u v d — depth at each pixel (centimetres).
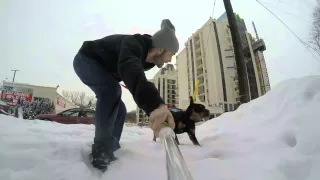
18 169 118
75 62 165
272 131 219
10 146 143
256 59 3734
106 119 160
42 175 117
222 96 3816
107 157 149
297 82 273
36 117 873
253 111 311
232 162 165
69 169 128
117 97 169
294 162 142
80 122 859
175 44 162
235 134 271
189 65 4753
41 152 141
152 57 164
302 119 193
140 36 154
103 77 161
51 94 3038
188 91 4731
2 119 301
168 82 7338
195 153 206
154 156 184
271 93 313
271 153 173
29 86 2930
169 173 49
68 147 160
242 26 3900
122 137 376
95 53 162
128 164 156
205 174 140
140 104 87
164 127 75
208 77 4103
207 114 333
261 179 132
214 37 4150
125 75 101
